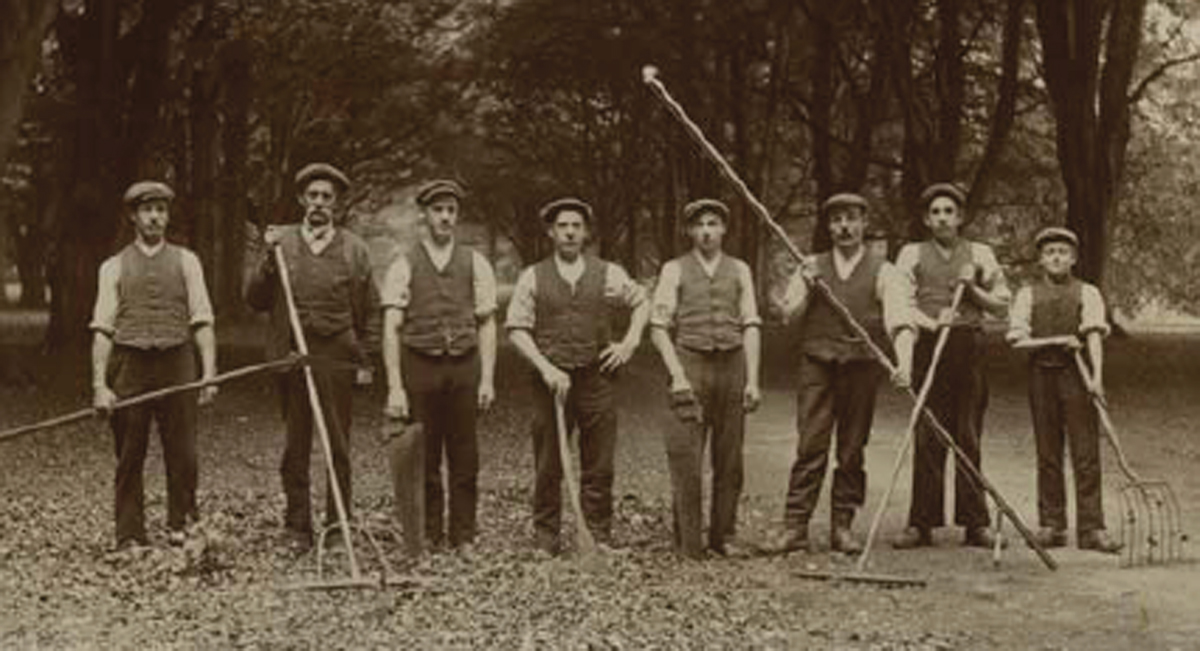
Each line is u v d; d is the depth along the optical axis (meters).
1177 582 9.11
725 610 8.09
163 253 10.01
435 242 10.02
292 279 10.00
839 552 10.07
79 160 28.50
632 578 8.88
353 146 48.00
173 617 7.96
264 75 38.12
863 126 34.56
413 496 9.57
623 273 10.16
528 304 9.99
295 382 10.05
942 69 30.62
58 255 28.86
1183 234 52.12
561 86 44.97
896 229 41.91
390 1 39.59
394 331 9.88
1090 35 29.73
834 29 34.09
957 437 10.35
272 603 8.23
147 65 28.94
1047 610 8.33
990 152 30.67
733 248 41.12
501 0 40.66
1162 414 20.20
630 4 36.94
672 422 9.81
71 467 14.62
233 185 41.81
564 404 9.78
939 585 8.98
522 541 10.34
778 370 29.30
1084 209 30.44
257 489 13.18
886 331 10.17
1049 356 10.32
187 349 10.05
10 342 33.66
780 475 14.45
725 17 35.34
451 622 7.74
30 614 8.04
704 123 40.19
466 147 58.09
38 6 19.48
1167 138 46.28
